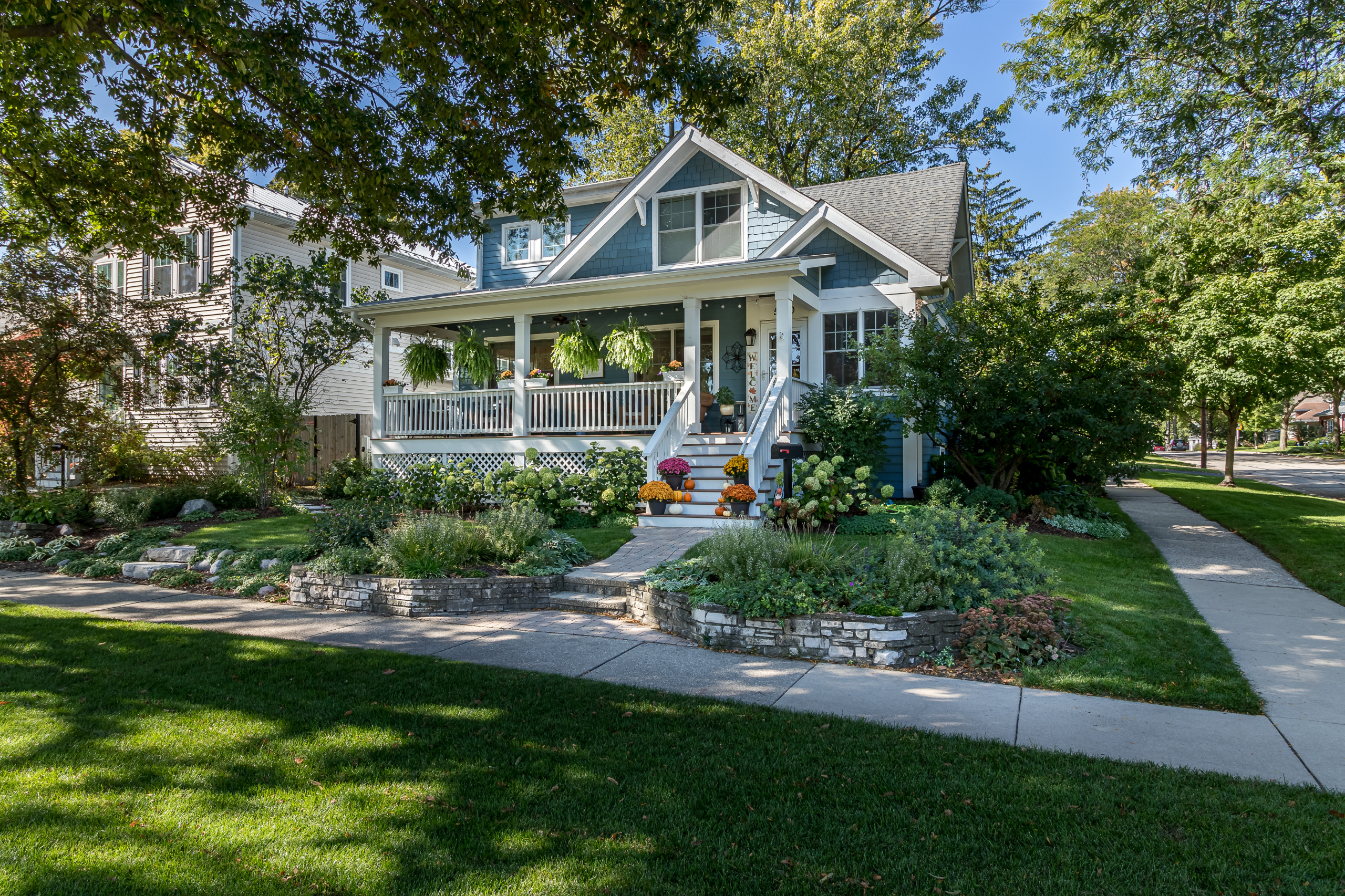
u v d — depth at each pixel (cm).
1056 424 1081
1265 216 1742
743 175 1559
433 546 825
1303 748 399
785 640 596
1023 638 566
